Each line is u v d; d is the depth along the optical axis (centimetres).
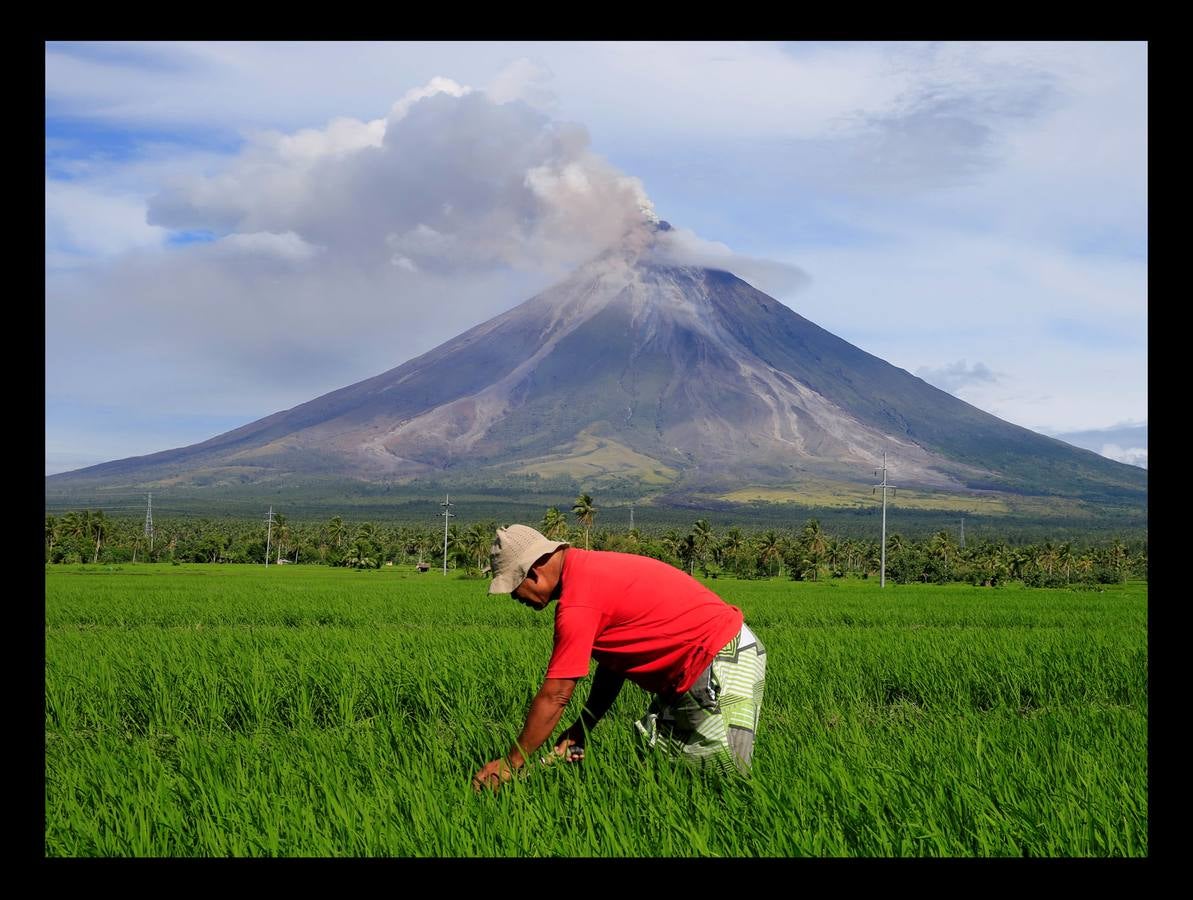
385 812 425
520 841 396
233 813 431
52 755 561
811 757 504
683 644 497
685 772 500
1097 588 7462
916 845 401
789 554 9675
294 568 10231
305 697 815
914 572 9444
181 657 1154
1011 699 1063
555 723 492
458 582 6081
